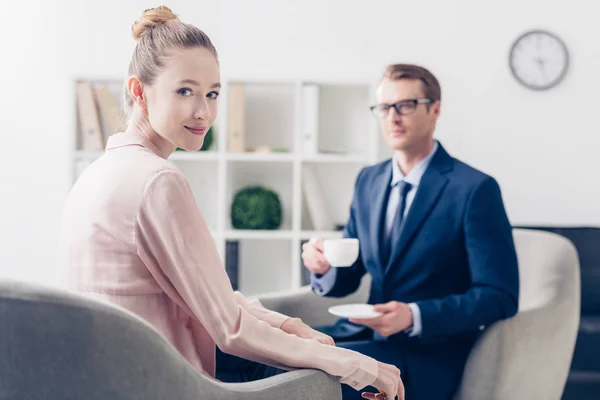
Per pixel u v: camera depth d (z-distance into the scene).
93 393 0.98
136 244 1.18
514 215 4.29
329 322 2.31
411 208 2.07
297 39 4.29
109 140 1.32
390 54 4.28
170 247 1.17
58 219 4.29
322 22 4.29
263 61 4.29
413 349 1.99
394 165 2.22
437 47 4.28
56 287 1.00
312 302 2.27
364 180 2.32
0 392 0.97
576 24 4.28
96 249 1.21
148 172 1.19
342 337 2.12
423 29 4.28
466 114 4.28
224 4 4.28
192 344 1.30
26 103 4.29
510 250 2.01
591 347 3.38
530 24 4.28
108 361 0.98
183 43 1.25
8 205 4.29
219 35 4.29
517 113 4.29
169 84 1.24
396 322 1.87
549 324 2.05
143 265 1.21
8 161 4.29
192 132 1.27
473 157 4.29
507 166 4.29
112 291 1.20
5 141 4.29
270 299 2.20
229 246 3.98
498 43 4.28
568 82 4.29
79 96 3.97
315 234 3.98
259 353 1.21
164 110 1.25
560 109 4.29
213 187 4.27
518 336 1.95
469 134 4.29
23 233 4.29
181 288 1.19
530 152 4.29
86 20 4.29
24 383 0.96
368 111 4.24
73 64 4.29
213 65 1.27
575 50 4.29
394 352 1.97
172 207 1.17
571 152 4.29
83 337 0.96
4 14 4.28
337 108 4.25
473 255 1.98
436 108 2.17
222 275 1.20
